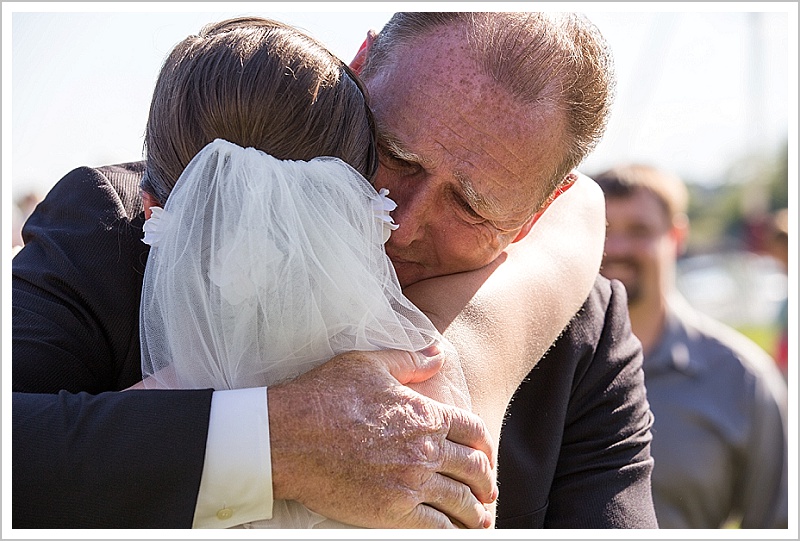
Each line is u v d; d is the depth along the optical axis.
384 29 2.00
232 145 1.58
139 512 1.52
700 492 4.63
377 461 1.56
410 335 1.74
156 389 1.62
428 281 2.09
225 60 1.61
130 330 1.98
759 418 4.77
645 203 5.14
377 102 1.90
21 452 1.52
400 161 1.91
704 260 19.34
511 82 1.88
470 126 1.87
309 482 1.54
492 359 1.96
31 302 1.89
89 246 1.99
